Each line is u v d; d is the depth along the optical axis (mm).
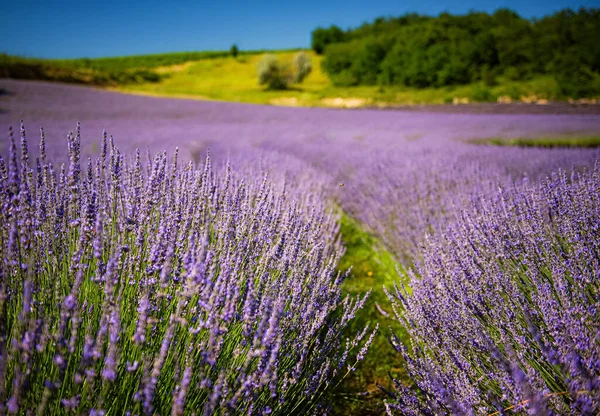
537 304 1964
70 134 1487
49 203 1596
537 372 1673
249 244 1995
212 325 1280
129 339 1375
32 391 1122
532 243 2309
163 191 1946
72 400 1021
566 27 34562
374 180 6035
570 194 2521
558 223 2455
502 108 22688
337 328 2217
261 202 2189
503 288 2170
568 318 1651
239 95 41344
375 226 4488
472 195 4094
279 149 9391
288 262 1937
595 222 2164
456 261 2434
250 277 1791
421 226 3812
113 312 1167
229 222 1919
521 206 2742
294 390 1835
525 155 6684
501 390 1757
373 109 28797
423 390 1851
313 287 2209
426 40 41125
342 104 34906
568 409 1461
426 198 4605
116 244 1417
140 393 1098
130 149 7445
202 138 10867
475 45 37000
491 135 11648
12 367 1156
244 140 10656
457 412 1509
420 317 2182
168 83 50875
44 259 1485
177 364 1284
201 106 27531
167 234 1573
